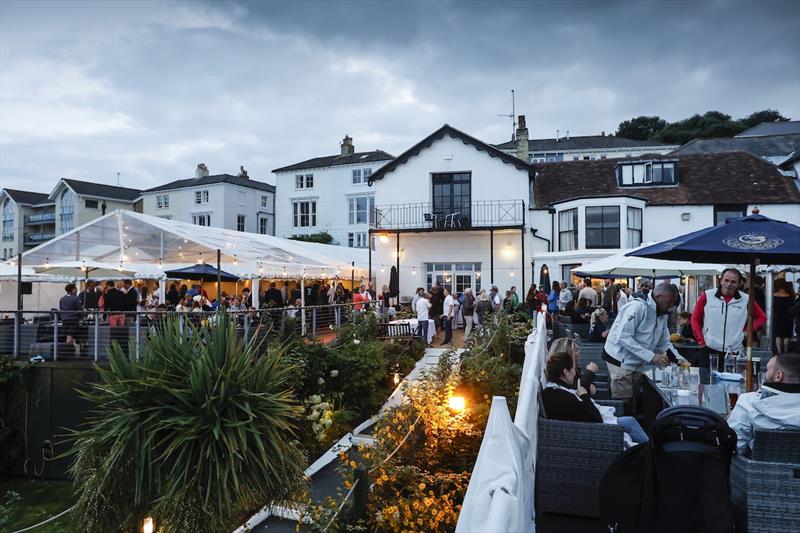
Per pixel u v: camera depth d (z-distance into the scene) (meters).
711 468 2.83
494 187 23.38
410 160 24.31
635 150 47.38
